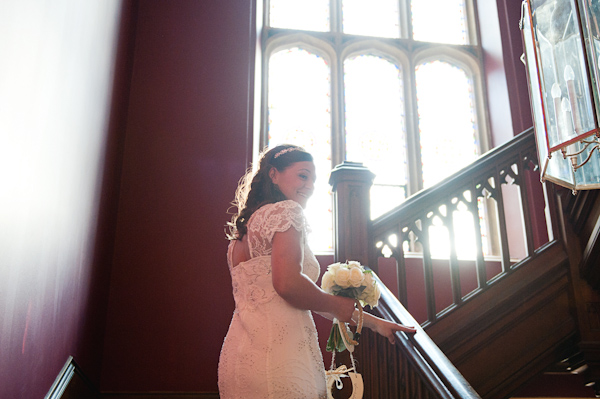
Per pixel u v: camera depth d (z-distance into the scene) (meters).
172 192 5.01
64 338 3.25
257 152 6.02
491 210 6.44
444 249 6.09
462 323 3.30
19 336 2.40
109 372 4.44
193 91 5.43
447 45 7.29
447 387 1.87
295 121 6.66
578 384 5.46
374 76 7.12
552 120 2.94
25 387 2.57
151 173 5.05
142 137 5.16
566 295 3.54
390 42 7.20
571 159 2.80
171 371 4.50
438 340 3.23
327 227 6.17
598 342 3.37
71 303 3.37
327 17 7.39
